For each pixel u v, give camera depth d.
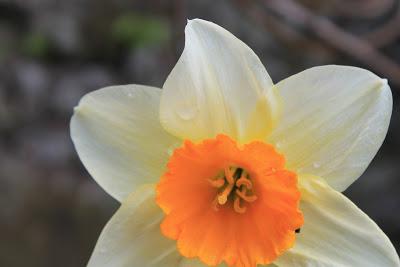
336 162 0.24
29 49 0.56
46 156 0.51
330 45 0.37
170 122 0.24
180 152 0.24
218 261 0.25
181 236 0.24
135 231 0.24
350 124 0.24
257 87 0.24
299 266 0.24
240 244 0.25
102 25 0.56
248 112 0.24
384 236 0.23
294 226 0.24
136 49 0.56
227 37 0.24
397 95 0.50
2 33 0.56
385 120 0.24
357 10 0.40
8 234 0.45
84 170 0.50
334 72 0.24
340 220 0.24
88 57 0.57
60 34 0.56
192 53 0.24
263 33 0.50
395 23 0.38
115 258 0.24
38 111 0.54
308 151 0.24
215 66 0.24
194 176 0.25
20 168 0.48
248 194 0.26
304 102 0.24
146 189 0.24
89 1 0.56
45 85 0.55
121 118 0.24
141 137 0.24
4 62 0.55
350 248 0.24
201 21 0.24
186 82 0.24
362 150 0.24
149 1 0.51
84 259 0.45
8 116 0.53
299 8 0.37
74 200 0.47
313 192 0.24
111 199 0.47
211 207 0.26
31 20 0.57
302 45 0.39
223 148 0.24
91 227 0.46
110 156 0.24
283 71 0.51
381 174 0.49
